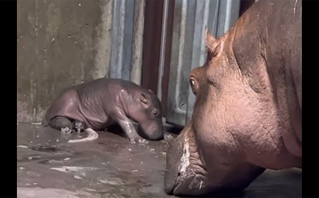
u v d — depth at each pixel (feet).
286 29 10.74
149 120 18.85
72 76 20.30
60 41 19.89
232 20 18.17
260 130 11.57
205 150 12.53
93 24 20.53
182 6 19.03
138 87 19.30
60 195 13.34
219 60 12.26
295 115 10.75
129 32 20.66
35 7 19.22
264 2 11.72
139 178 14.82
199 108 12.59
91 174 14.92
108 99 19.12
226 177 12.72
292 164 11.81
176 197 13.29
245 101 11.77
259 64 11.56
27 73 19.31
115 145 17.87
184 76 19.21
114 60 20.92
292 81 10.63
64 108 19.29
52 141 17.71
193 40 18.85
